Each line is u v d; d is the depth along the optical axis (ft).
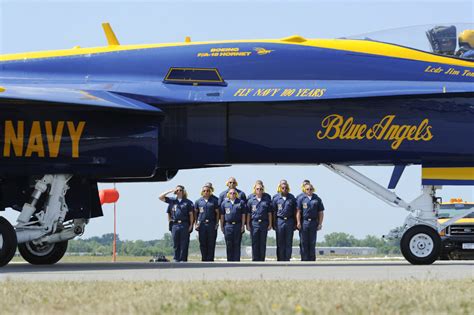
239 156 126.31
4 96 111.75
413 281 81.56
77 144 120.67
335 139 124.36
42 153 120.67
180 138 125.18
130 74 126.72
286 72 124.67
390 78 123.54
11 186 129.59
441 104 123.24
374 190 129.80
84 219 131.95
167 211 157.58
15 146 120.67
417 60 124.47
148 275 98.12
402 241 125.49
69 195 128.88
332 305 61.52
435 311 59.67
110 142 120.88
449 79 122.72
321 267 116.98
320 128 124.26
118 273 103.14
